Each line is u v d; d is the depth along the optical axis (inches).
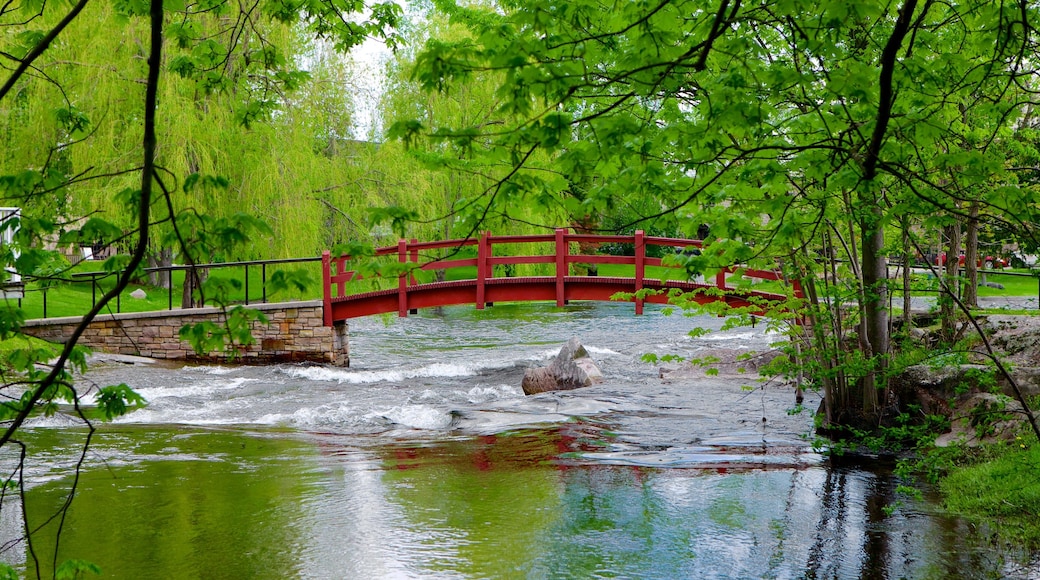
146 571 207.2
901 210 192.2
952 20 201.0
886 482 287.1
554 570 206.4
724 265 201.0
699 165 182.5
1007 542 221.9
